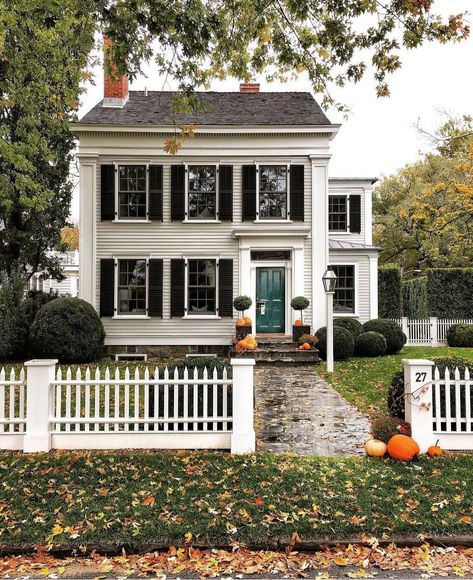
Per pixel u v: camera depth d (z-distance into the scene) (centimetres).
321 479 530
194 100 768
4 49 995
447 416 613
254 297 1608
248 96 1809
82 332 1367
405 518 452
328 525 442
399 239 3020
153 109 1681
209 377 677
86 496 498
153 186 1574
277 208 1611
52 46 1122
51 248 1941
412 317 2436
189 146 1585
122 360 1564
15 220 1752
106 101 1680
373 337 1550
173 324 1574
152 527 440
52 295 1741
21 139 1501
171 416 655
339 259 1839
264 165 1598
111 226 1574
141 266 1593
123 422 627
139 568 400
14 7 816
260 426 748
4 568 398
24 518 457
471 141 1944
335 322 1623
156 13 649
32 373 623
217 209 1585
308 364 1384
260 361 1386
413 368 610
